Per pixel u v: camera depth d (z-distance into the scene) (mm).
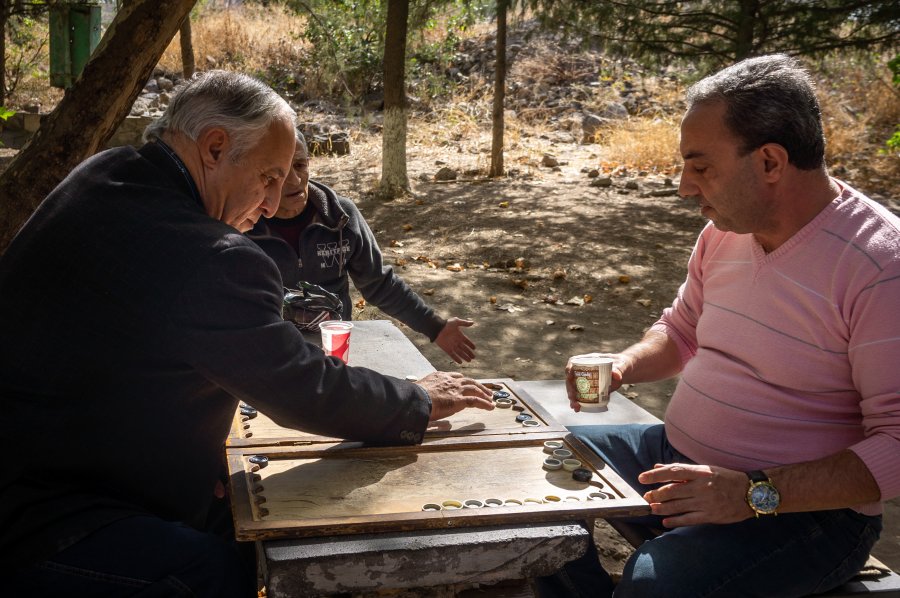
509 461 2082
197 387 1840
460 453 2125
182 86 1977
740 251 2277
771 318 2141
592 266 7590
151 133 2016
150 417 1804
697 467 1928
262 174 1985
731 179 2045
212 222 1854
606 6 9469
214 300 1763
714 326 2307
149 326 1742
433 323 3377
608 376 2430
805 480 1903
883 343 1910
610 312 6457
